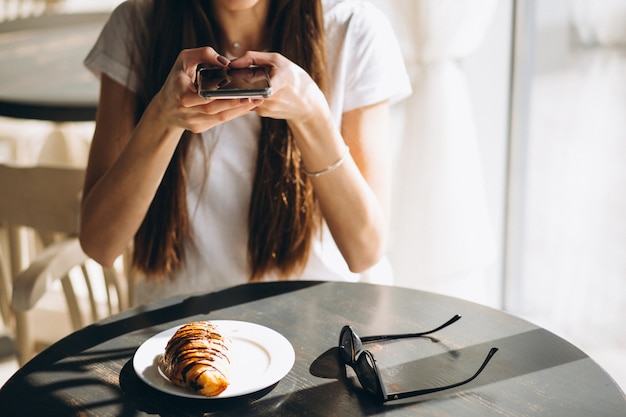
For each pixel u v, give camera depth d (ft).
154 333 3.33
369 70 4.41
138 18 4.38
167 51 4.23
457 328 3.41
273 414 2.71
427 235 7.13
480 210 7.18
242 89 2.99
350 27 4.40
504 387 2.89
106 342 3.25
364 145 4.40
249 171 4.31
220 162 4.30
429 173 6.99
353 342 2.99
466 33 6.72
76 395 2.83
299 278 4.41
